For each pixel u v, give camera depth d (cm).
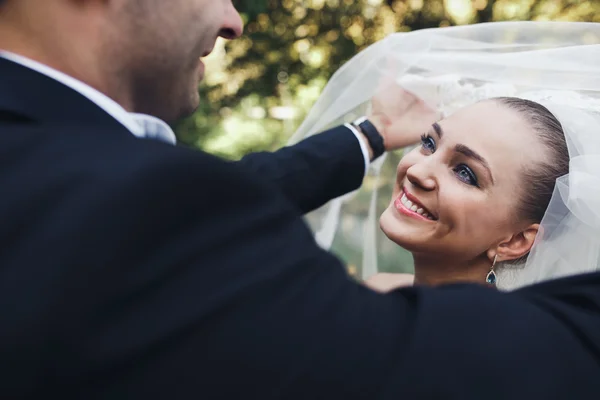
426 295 60
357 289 60
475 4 378
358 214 172
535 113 123
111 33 67
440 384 54
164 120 83
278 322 53
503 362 56
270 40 406
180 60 74
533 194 119
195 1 73
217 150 393
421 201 124
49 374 47
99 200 51
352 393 53
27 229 50
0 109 59
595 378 60
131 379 49
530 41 149
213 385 50
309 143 141
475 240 121
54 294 47
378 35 400
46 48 65
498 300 61
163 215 52
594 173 118
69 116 62
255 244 56
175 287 51
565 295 69
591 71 134
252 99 412
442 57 150
